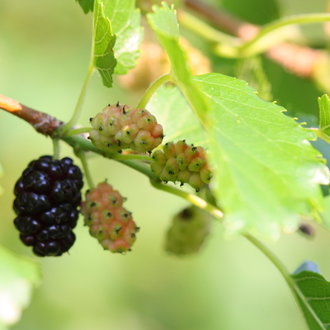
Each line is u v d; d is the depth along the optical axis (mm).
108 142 386
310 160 362
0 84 660
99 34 395
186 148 382
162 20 367
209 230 450
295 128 371
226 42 516
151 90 389
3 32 674
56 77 685
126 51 407
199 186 383
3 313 353
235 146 358
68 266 738
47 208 393
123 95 699
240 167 352
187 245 448
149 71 508
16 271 357
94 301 744
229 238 341
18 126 682
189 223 445
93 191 398
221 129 362
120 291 761
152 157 384
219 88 380
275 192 350
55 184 394
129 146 385
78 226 749
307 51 517
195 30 515
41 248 395
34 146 688
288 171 357
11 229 698
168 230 449
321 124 398
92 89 693
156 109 413
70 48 698
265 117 373
